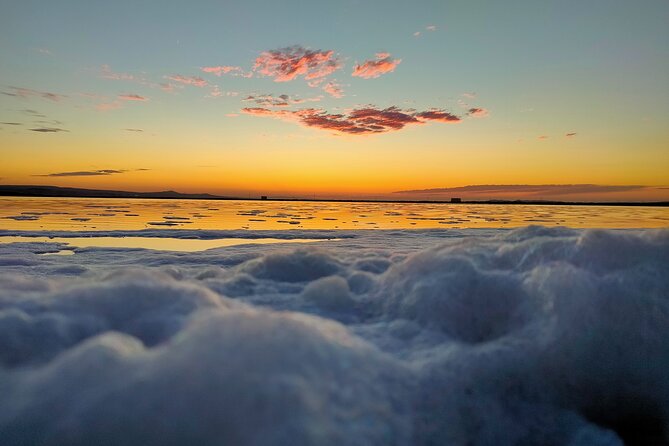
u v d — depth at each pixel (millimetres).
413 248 9875
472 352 2156
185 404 1369
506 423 1891
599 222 34656
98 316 2105
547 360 2174
